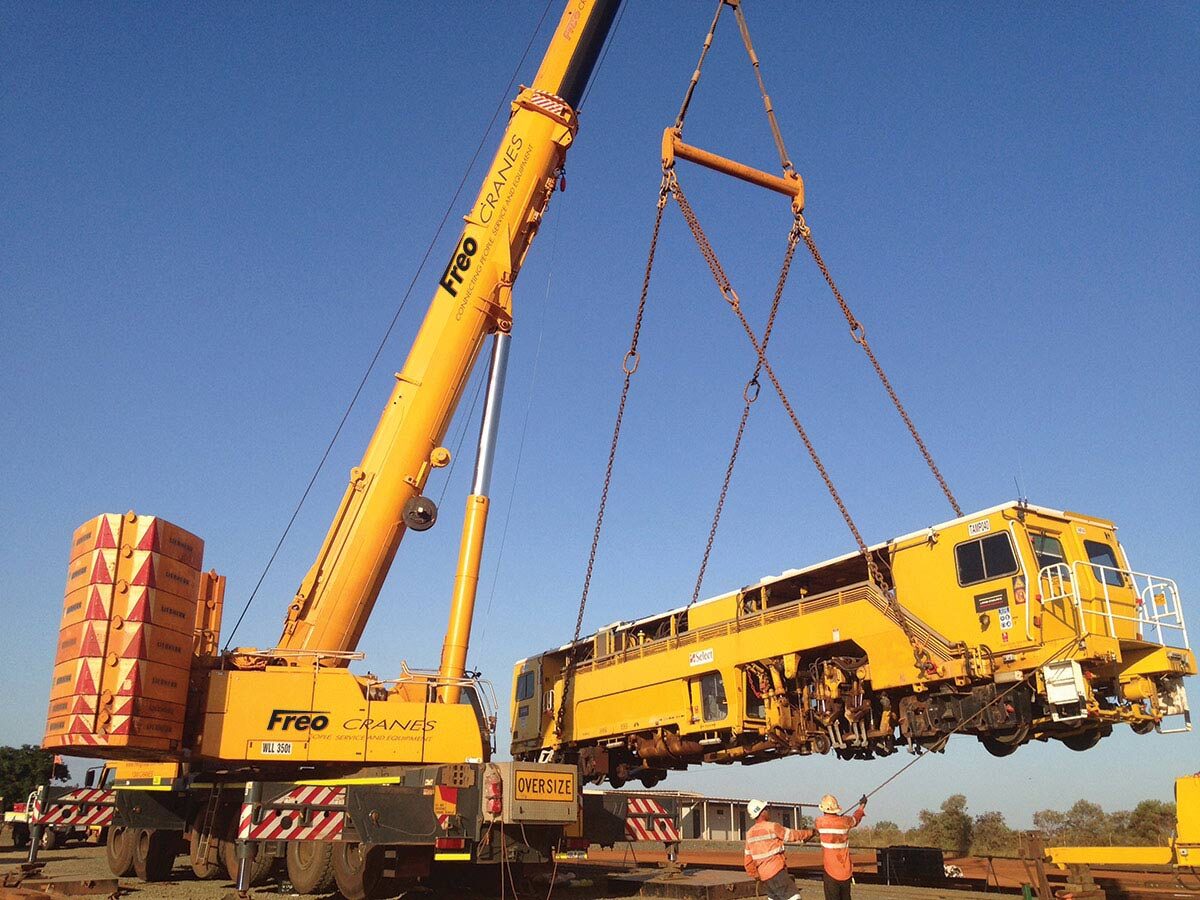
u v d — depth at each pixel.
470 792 13.59
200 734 15.03
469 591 16.83
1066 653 14.91
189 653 15.10
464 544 17.05
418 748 15.61
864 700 17.55
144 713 13.95
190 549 15.27
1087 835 34.09
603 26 19.19
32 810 21.62
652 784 24.33
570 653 25.38
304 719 15.41
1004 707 15.52
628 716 22.41
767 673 19.11
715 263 17.36
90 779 21.70
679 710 20.98
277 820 14.79
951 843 36.94
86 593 14.15
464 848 13.42
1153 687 15.70
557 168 19.22
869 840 42.62
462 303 18.06
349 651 16.89
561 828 14.31
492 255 18.28
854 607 17.62
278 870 17.06
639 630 23.47
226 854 17.36
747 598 20.31
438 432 17.81
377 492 17.23
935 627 16.70
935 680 16.17
